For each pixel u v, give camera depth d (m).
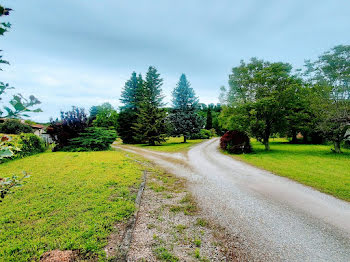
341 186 6.29
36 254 2.82
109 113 53.38
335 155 13.04
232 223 4.07
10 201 4.69
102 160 10.74
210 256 3.04
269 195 5.73
